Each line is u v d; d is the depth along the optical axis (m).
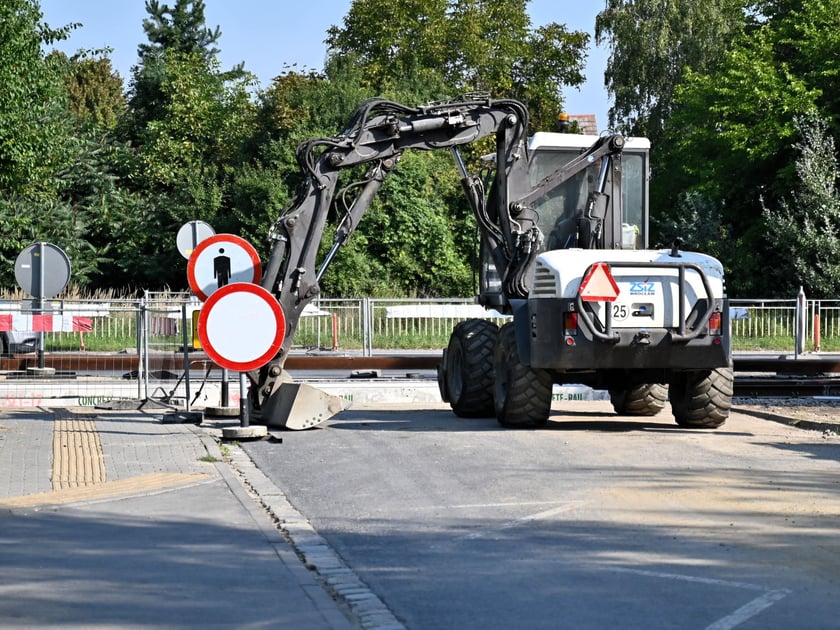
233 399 25.75
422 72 83.56
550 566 10.41
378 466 16.16
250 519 12.43
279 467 16.30
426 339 34.78
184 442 18.50
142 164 77.69
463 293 68.31
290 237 21.12
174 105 79.50
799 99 68.75
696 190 73.12
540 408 20.36
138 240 73.12
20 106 36.25
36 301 28.41
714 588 9.60
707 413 20.53
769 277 69.38
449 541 11.48
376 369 30.52
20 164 37.19
